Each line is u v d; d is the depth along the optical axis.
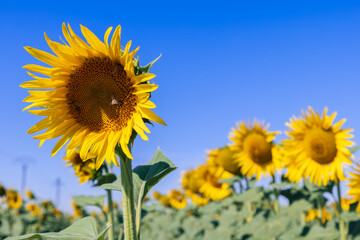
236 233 7.98
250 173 8.23
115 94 3.32
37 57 3.31
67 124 3.49
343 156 6.05
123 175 3.01
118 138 3.11
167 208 14.39
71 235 2.59
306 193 6.92
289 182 7.45
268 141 8.18
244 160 8.38
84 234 2.72
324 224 6.52
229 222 8.80
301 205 6.82
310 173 6.34
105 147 3.27
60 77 3.43
